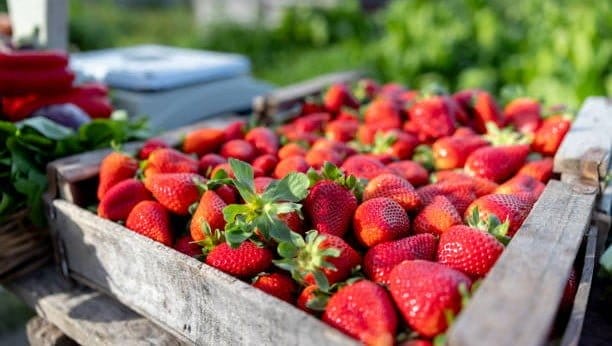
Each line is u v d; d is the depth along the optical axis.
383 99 0.65
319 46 1.87
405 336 0.30
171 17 3.38
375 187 0.41
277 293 0.35
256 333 0.33
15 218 0.49
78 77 0.83
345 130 0.61
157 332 0.41
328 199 0.38
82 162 0.49
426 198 0.43
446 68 1.33
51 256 0.53
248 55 1.85
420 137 0.59
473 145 0.53
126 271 0.41
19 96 0.60
